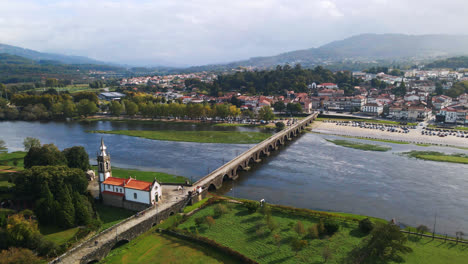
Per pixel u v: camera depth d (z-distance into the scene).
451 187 140.88
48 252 83.00
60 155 144.50
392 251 84.06
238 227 100.69
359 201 126.56
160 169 167.88
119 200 117.31
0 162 174.00
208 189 141.00
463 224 106.31
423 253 85.94
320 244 90.19
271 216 106.69
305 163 182.38
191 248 88.62
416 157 188.38
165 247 89.38
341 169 169.25
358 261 80.94
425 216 112.56
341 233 96.62
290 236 94.81
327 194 134.38
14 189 117.50
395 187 141.75
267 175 161.62
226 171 149.50
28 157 140.62
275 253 85.62
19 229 84.00
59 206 99.31
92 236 94.12
